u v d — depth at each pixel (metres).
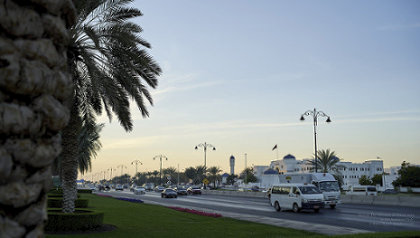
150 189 97.94
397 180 81.44
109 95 14.79
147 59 15.18
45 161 2.55
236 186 118.19
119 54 15.12
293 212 24.80
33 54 2.49
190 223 16.09
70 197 14.39
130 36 14.77
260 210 26.70
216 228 14.46
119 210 21.72
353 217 20.81
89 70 13.91
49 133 2.66
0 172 2.29
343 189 79.94
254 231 13.69
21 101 2.47
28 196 2.40
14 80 2.37
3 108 2.32
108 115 17.70
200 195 61.69
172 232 12.98
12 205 2.34
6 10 2.40
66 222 11.80
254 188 87.19
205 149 70.00
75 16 3.10
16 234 2.33
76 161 14.79
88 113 17.41
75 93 15.15
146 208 24.11
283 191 25.89
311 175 31.19
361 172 120.12
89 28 13.30
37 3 2.58
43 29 2.59
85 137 36.88
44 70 2.54
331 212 24.73
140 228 13.85
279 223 16.84
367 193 48.75
